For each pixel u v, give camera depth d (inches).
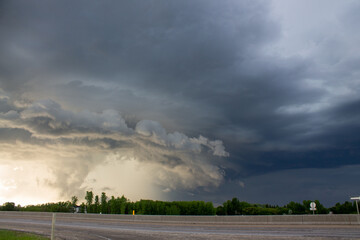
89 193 4495.6
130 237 776.9
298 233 762.8
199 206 4498.0
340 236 667.4
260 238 682.2
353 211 3742.6
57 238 765.3
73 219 1667.1
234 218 1253.7
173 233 864.3
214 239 695.1
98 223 1363.2
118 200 4291.3
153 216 1512.1
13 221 1503.4
